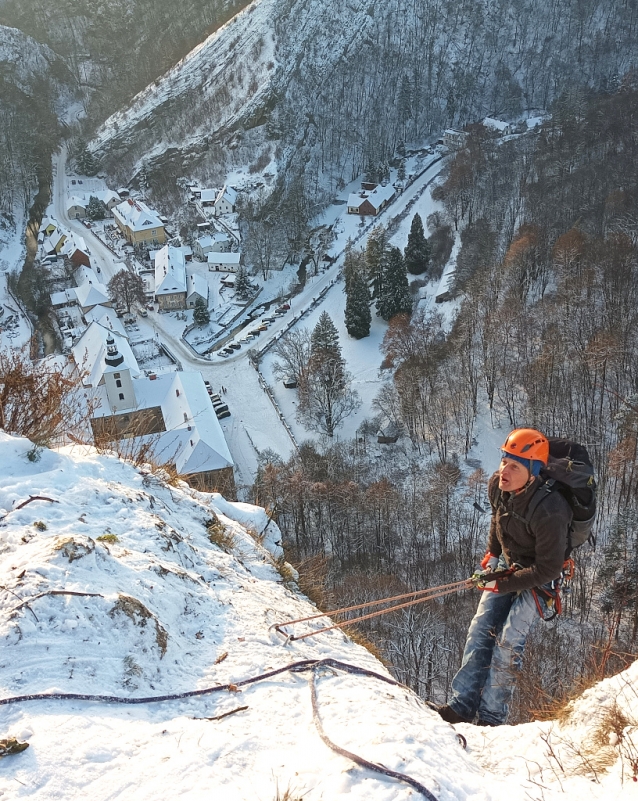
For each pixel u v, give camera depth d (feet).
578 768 13.30
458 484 141.59
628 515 105.40
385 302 212.84
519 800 11.79
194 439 142.20
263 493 128.26
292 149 363.15
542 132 301.02
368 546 124.47
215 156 373.81
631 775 12.21
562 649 85.25
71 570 15.83
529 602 15.89
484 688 16.75
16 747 11.01
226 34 423.23
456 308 198.18
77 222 345.92
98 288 256.32
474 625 17.24
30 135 403.34
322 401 171.83
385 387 172.55
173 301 255.29
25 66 464.24
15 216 351.67
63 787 10.55
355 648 19.33
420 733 13.24
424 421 159.53
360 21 427.33
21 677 12.94
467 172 276.00
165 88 416.87
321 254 285.84
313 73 396.98
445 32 449.89
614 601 90.38
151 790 10.71
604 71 447.42
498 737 15.25
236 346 220.23
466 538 124.98
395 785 11.13
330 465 147.02
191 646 15.98
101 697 12.79
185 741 12.05
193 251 305.53
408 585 113.70
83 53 514.27
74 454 23.56
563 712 15.81
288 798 10.62
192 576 18.80
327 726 13.15
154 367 213.05
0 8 529.86
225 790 10.89
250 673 15.11
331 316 234.58
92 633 14.33
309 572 27.20
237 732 12.64
